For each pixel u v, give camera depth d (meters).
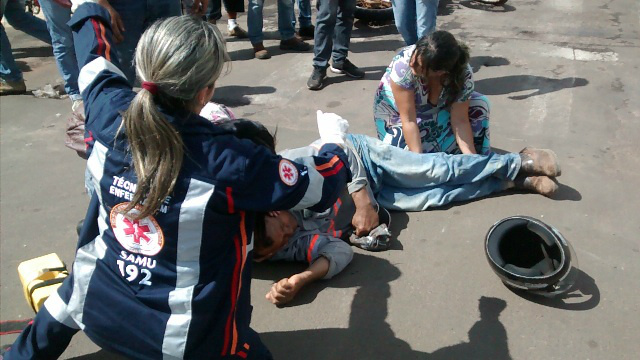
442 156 3.22
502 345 2.38
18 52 6.15
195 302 1.67
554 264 2.57
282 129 4.27
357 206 2.94
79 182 3.76
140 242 1.68
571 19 6.29
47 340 1.92
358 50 5.83
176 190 1.60
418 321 2.52
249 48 6.03
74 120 2.94
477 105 3.39
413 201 3.22
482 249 2.92
